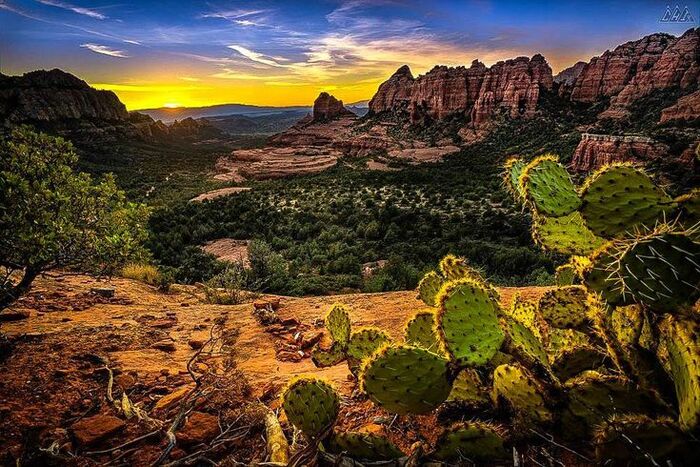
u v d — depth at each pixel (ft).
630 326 5.30
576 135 264.93
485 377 6.93
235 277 30.50
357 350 8.77
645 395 4.99
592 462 4.86
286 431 7.52
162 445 7.32
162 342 13.53
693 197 5.34
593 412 5.06
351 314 16.75
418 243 94.27
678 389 4.33
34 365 10.87
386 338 8.80
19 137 15.24
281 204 158.51
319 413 5.85
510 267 70.08
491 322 5.70
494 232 97.91
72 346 12.42
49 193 13.98
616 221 5.50
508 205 127.65
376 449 5.71
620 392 5.08
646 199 5.44
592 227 5.57
